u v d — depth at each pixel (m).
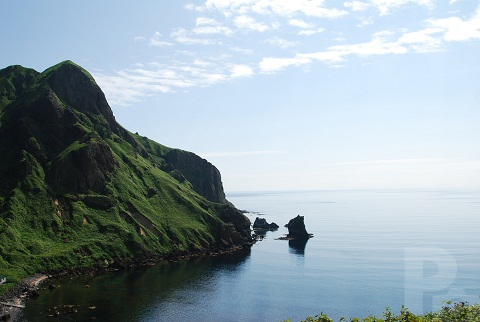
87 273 133.88
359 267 152.62
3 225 136.62
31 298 102.81
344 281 130.00
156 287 119.44
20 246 131.50
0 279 108.44
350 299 109.50
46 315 89.88
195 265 154.75
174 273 139.75
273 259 168.88
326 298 110.50
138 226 172.38
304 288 121.00
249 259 168.88
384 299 109.50
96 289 114.50
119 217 172.25
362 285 124.81
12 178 162.12
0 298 99.50
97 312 94.06
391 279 133.00
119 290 114.50
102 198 174.50
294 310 100.12
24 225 143.88
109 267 143.50
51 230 147.62
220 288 120.19
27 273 120.19
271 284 125.81
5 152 177.12
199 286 121.94
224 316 95.12
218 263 159.38
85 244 146.50
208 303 104.75
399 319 31.80
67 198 165.38
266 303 105.56
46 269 126.88
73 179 173.25
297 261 164.50
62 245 143.38
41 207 154.38
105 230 160.75
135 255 155.88
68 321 86.69
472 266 153.75
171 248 172.12
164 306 101.06
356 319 33.25
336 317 94.81
